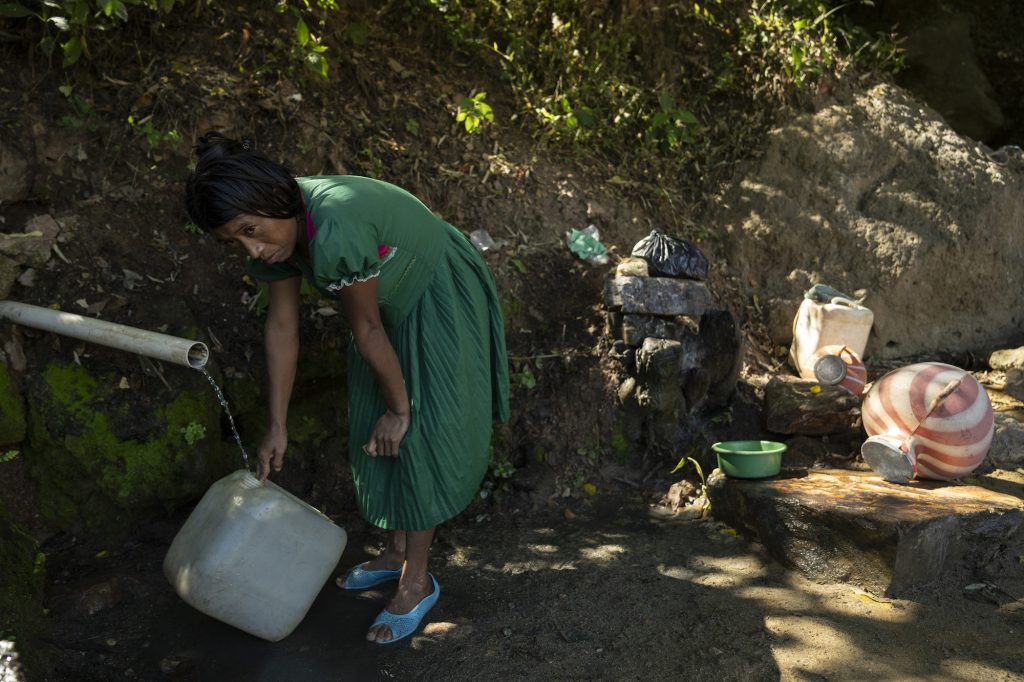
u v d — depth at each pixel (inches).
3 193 126.4
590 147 188.5
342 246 83.4
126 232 132.2
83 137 134.4
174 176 138.1
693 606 108.3
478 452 104.3
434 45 185.5
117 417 119.2
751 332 181.0
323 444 137.3
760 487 124.6
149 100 139.9
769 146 199.3
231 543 95.7
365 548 124.6
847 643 99.0
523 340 153.0
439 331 98.9
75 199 131.2
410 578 104.3
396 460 99.7
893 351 191.6
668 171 192.9
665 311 149.2
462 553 123.4
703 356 151.2
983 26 237.5
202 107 142.5
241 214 80.7
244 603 96.9
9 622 94.0
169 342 103.3
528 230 165.3
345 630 104.4
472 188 164.7
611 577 115.9
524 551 123.9
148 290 129.9
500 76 187.9
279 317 99.7
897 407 129.0
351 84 165.6
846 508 112.6
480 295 105.3
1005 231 198.2
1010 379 173.0
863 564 110.3
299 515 99.4
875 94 210.7
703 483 140.1
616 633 102.9
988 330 197.6
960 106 240.7
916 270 190.2
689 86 208.8
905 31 241.8
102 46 139.1
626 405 145.9
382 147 160.1
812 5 221.6
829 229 190.9
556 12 197.6
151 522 124.6
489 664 97.0
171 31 147.8
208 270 135.6
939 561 111.6
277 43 155.4
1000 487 136.4
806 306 172.2
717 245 190.5
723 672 94.3
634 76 203.8
